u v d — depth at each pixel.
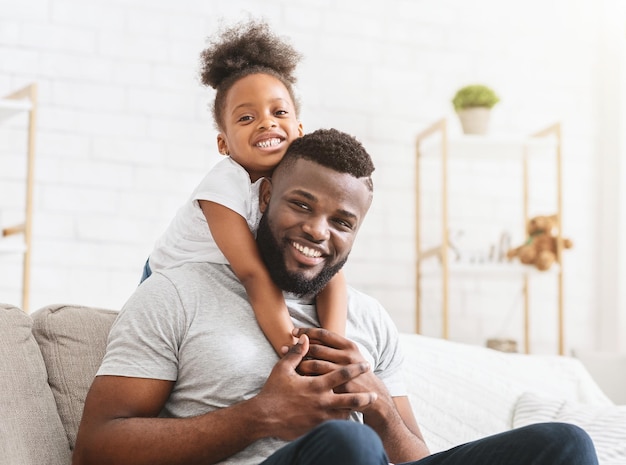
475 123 4.09
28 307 3.43
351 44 4.27
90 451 1.70
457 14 4.45
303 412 1.70
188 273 1.89
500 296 4.45
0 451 1.81
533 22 4.56
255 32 2.13
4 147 3.74
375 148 4.27
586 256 4.57
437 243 4.34
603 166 4.60
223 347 1.80
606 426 2.53
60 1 3.84
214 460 1.70
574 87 4.60
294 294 1.92
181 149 3.98
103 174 3.87
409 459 1.86
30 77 3.78
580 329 4.55
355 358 1.80
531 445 1.50
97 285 3.84
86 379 2.09
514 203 4.46
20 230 3.57
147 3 3.96
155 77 3.96
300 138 1.91
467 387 2.69
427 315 4.32
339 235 1.86
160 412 1.85
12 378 1.95
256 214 2.01
